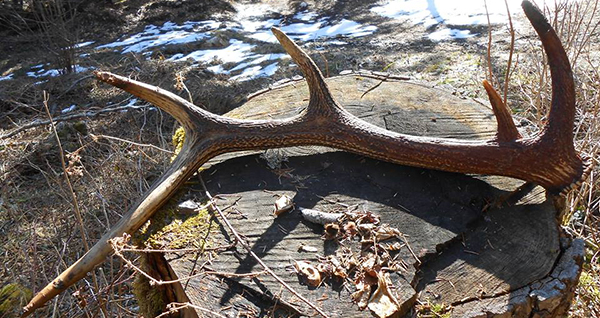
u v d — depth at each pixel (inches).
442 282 67.2
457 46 223.3
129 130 182.4
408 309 64.4
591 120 123.0
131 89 87.5
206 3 319.3
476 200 78.1
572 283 65.7
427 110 102.9
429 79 191.9
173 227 77.3
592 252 110.0
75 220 127.6
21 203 148.6
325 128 86.0
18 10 301.1
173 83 214.8
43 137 180.9
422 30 250.4
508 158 76.4
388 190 81.4
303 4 319.9
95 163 148.8
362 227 73.5
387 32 255.8
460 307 64.0
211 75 223.1
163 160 152.4
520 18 241.3
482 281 66.7
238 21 301.0
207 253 72.3
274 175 86.6
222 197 82.3
